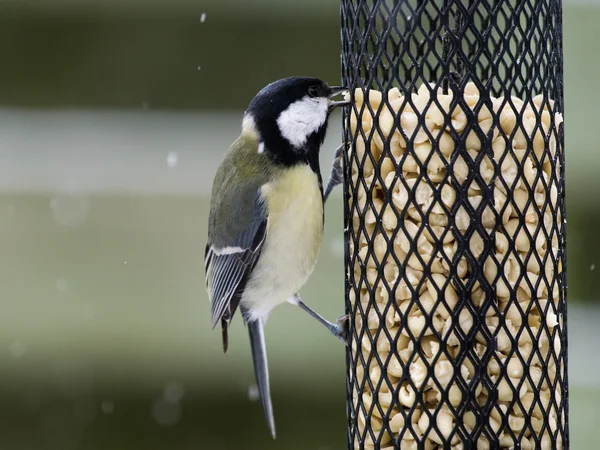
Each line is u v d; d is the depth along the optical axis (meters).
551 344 6.79
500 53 6.66
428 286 6.61
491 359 6.57
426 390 6.68
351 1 7.26
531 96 6.68
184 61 13.42
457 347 6.59
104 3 13.30
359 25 7.19
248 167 8.33
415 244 6.62
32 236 12.84
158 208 13.05
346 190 7.30
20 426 12.93
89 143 13.12
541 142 6.73
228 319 8.59
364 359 7.08
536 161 6.66
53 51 13.35
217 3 13.34
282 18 13.34
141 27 13.39
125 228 12.95
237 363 12.99
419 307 6.60
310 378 12.88
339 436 12.94
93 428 12.99
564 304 7.14
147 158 13.12
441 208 6.55
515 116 6.56
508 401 6.59
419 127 6.57
